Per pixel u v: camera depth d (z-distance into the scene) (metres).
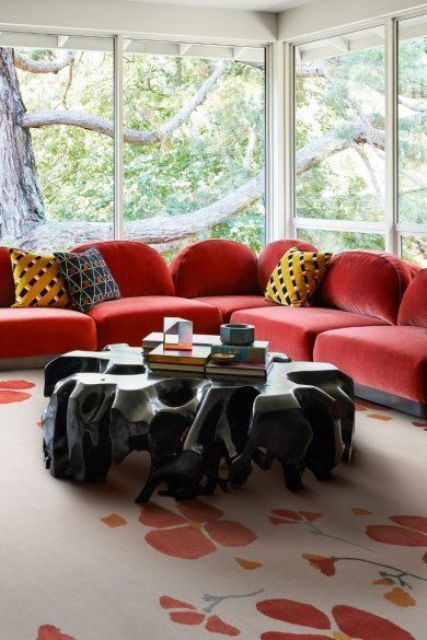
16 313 5.56
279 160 7.77
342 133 7.13
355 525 3.03
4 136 6.87
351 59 6.96
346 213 7.16
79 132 7.12
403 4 6.26
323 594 2.48
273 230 7.93
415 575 2.61
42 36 6.93
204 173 7.64
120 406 3.30
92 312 5.83
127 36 7.18
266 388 3.43
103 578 2.58
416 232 6.38
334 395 3.70
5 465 3.68
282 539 2.90
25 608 2.38
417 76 6.30
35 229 7.03
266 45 7.73
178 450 3.34
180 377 3.58
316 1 7.10
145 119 7.35
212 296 6.62
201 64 7.53
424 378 4.30
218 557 2.74
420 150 6.31
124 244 6.47
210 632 2.25
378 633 2.25
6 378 5.31
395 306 5.38
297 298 6.03
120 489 3.41
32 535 2.92
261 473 3.62
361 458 3.80
